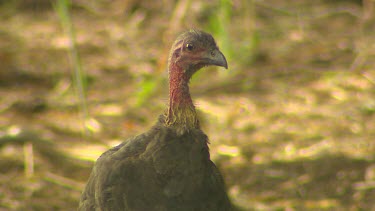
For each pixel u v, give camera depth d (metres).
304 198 15.63
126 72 22.64
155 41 24.89
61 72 22.42
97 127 18.69
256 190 16.00
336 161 17.06
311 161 17.14
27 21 27.16
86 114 18.56
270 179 16.42
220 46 22.17
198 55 9.77
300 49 24.03
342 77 21.67
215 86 21.52
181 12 23.03
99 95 21.06
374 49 23.36
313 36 24.97
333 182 16.22
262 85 21.58
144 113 19.80
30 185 16.05
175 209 9.62
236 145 18.05
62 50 24.22
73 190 15.97
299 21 26.25
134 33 25.64
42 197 15.63
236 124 19.20
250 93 21.09
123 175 9.52
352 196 15.64
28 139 17.56
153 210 9.59
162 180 9.55
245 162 17.22
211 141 18.25
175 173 9.59
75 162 17.17
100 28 26.20
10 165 16.80
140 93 19.91
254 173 16.67
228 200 10.28
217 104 20.34
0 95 20.77
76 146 17.77
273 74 22.22
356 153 17.38
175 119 9.80
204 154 9.80
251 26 23.25
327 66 22.61
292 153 17.56
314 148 17.75
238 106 20.14
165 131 9.70
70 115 19.75
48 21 27.11
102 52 24.14
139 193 9.52
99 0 28.98
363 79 21.44
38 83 21.77
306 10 27.12
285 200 15.57
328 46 24.08
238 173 16.70
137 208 9.56
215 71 22.75
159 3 27.80
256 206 15.18
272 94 20.98
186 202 9.65
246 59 22.95
